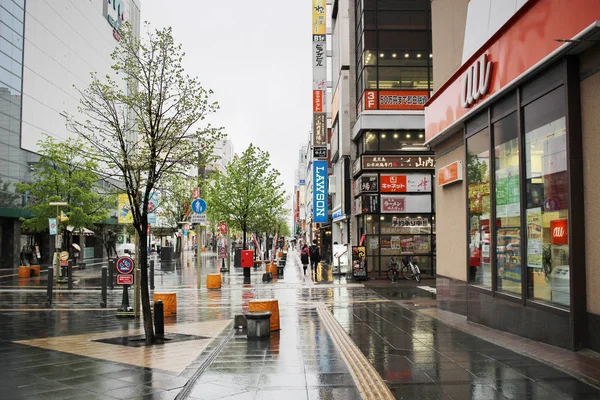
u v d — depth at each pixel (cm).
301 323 1269
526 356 827
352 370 763
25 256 4522
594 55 787
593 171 790
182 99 1152
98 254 5928
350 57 3344
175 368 795
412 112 2944
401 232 2920
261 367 792
